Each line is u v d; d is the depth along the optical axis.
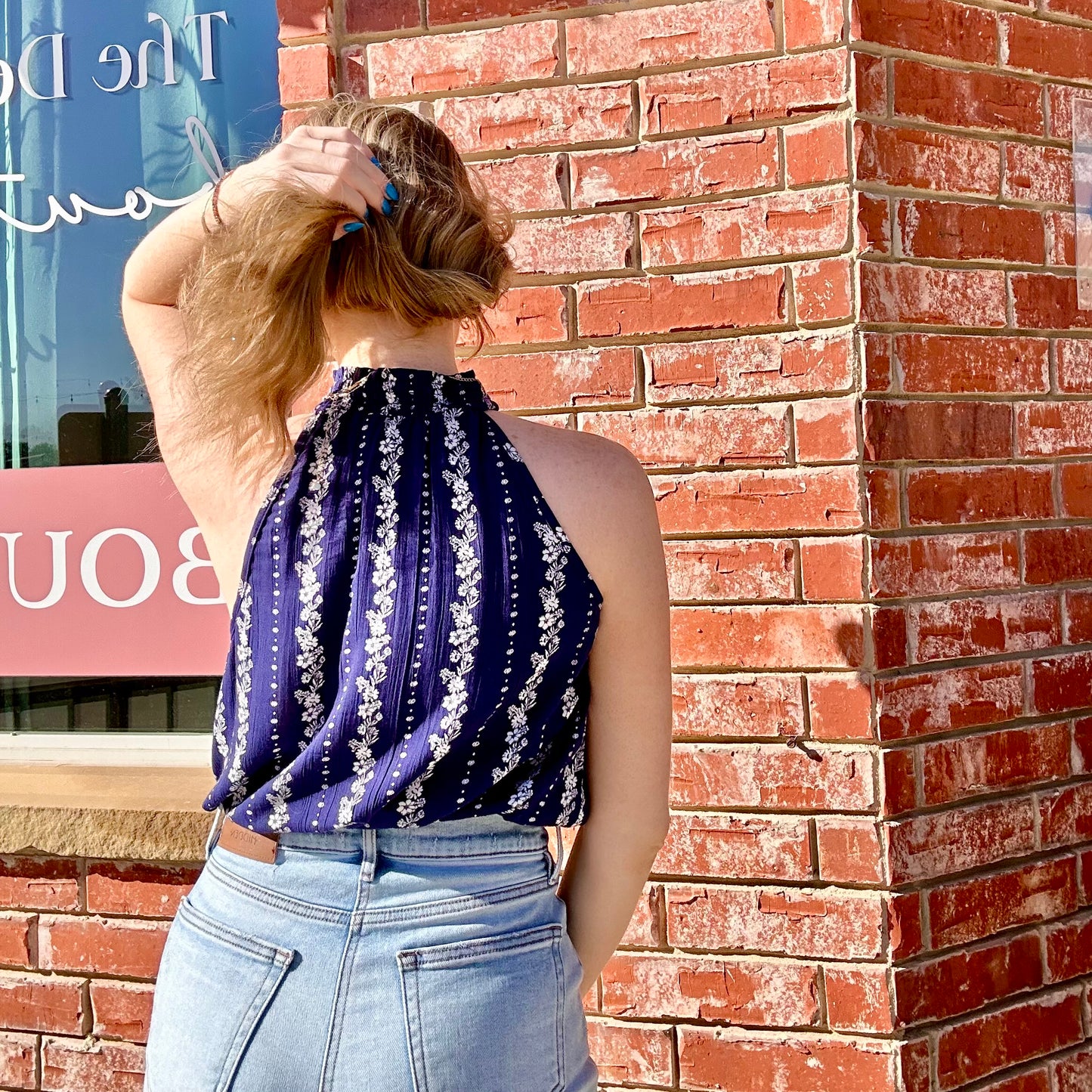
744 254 2.19
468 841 1.26
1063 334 2.40
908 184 2.20
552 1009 1.27
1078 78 2.41
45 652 2.67
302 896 1.23
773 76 2.17
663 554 1.34
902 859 2.13
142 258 1.46
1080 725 2.38
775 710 2.17
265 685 1.25
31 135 2.71
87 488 2.65
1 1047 2.56
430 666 1.21
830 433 2.14
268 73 2.58
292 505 1.28
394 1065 1.18
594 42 2.25
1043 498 2.36
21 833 2.45
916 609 2.18
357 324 1.37
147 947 2.47
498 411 1.36
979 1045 2.20
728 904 2.18
